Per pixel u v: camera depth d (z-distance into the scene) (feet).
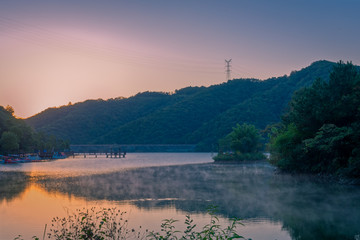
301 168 159.74
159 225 65.67
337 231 60.70
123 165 296.71
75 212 79.20
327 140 133.69
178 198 99.55
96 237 43.78
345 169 128.98
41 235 58.65
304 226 63.98
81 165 304.09
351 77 146.10
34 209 83.82
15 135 425.28
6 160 347.56
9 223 68.69
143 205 88.38
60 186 132.26
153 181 150.10
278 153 185.06
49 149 563.48
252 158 303.89
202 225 65.67
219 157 311.47
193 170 220.23
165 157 527.40
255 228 63.10
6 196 106.11
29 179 164.35
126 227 63.16
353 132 127.75
